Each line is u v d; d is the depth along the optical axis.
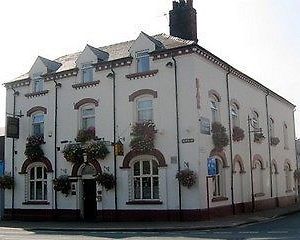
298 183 38.59
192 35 25.28
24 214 26.12
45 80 26.47
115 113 23.64
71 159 24.06
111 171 23.30
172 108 21.94
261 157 29.83
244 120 27.58
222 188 23.72
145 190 22.59
